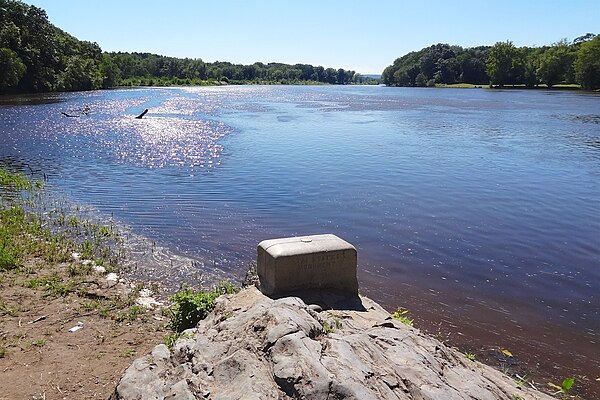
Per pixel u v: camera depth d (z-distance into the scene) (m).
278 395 3.48
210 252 10.97
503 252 11.59
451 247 11.81
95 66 90.19
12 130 30.83
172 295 8.45
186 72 146.62
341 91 107.38
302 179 18.58
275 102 63.62
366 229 12.98
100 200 15.16
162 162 21.59
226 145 26.23
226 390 3.59
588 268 10.79
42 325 7.04
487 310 8.73
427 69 136.00
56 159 22.03
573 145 27.86
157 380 3.99
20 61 64.25
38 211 13.58
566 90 96.69
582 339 7.85
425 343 4.80
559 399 5.74
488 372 5.47
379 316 5.86
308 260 6.23
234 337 4.26
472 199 16.17
